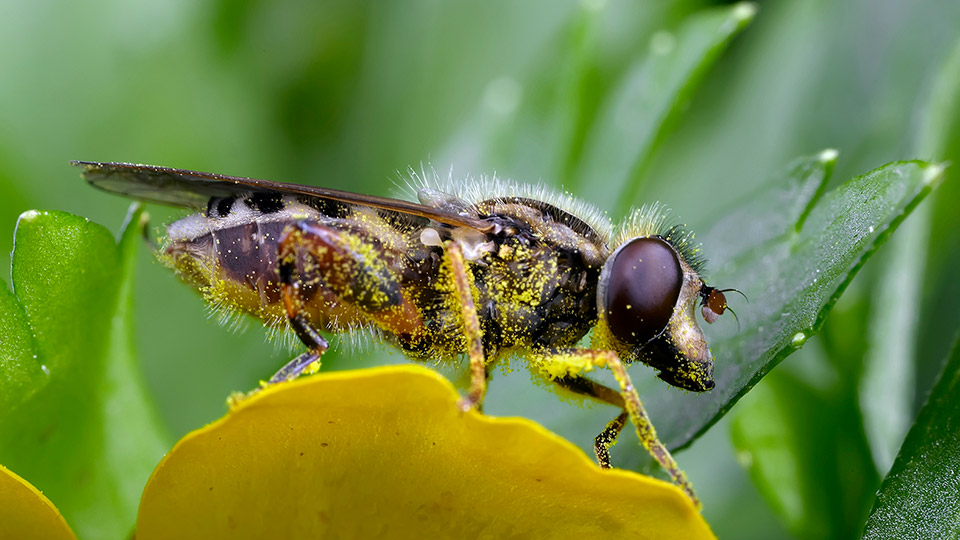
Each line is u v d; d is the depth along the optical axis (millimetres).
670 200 61
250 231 53
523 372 54
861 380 54
